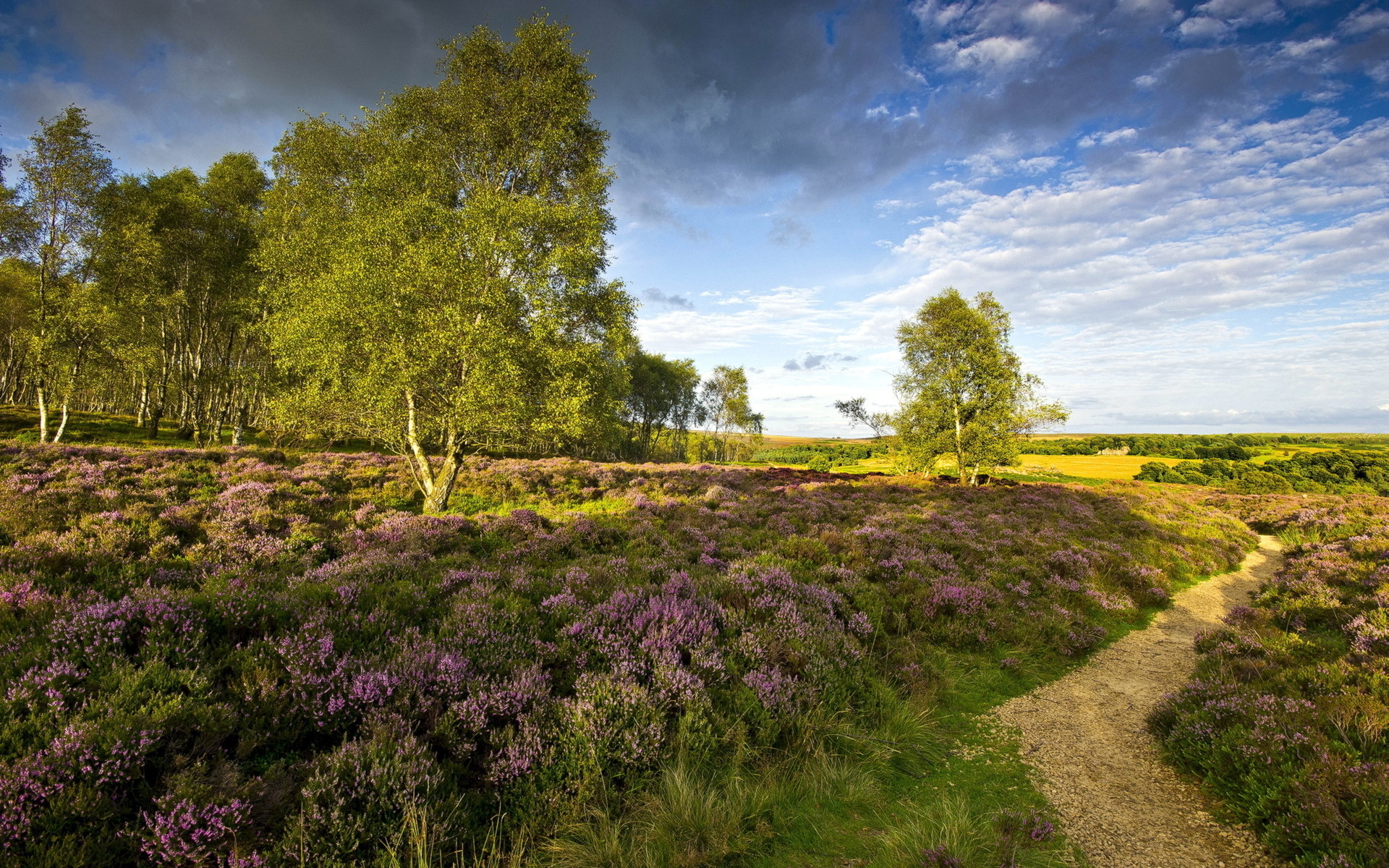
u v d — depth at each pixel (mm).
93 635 5316
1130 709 7465
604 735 5039
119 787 3793
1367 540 15484
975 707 7480
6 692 4344
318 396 18359
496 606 7828
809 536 15641
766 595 8844
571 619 7668
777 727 5883
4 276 43750
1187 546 18891
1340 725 5523
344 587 7711
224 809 3598
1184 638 10633
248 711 4820
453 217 18062
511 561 11414
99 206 31812
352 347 17969
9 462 17734
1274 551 20891
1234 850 4465
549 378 19250
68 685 4539
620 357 22719
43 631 5375
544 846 4148
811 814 4828
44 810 3430
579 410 18969
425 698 5273
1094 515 23922
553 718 5367
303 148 25062
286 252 23031
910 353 38188
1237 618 10891
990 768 5906
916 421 37938
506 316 18156
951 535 17422
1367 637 7973
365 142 22203
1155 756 6176
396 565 9797
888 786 5477
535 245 19281
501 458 34094
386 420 18266
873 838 4566
